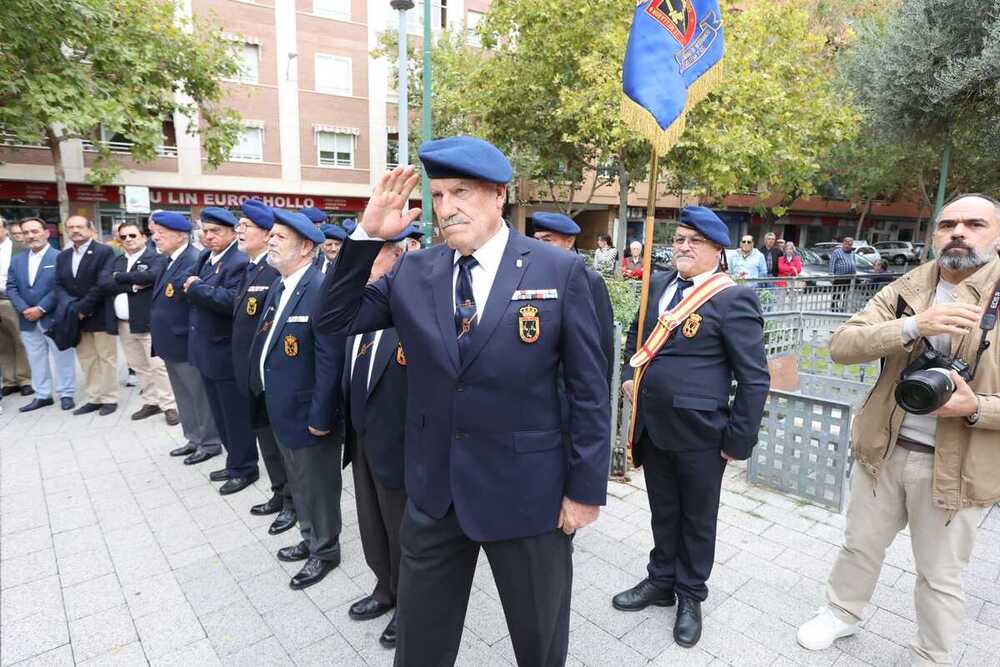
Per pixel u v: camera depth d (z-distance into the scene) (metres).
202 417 4.70
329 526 3.10
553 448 1.79
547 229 3.72
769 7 11.51
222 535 3.56
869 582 2.51
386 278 2.00
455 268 1.83
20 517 3.77
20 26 8.70
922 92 9.22
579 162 15.93
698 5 3.38
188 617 2.79
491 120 15.03
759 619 2.76
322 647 2.59
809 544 3.41
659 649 2.56
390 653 2.56
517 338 1.71
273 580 3.10
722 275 2.69
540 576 1.83
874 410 2.34
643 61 3.30
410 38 21.34
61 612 2.82
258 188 19.95
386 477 2.50
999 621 2.75
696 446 2.56
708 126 10.80
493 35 14.26
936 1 8.79
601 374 1.79
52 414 5.93
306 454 3.00
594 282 2.06
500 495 1.75
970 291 2.07
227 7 18.62
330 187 21.06
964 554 2.21
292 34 19.67
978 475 2.08
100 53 9.96
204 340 3.98
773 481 4.13
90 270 5.67
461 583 1.93
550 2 11.92
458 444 1.76
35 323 5.98
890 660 2.48
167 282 4.59
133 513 3.83
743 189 12.62
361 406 2.63
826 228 34.00
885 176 19.83
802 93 11.73
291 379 2.97
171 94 13.54
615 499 4.02
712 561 2.68
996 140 9.64
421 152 1.67
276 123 19.88
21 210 17.25
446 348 1.75
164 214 4.66
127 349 5.72
